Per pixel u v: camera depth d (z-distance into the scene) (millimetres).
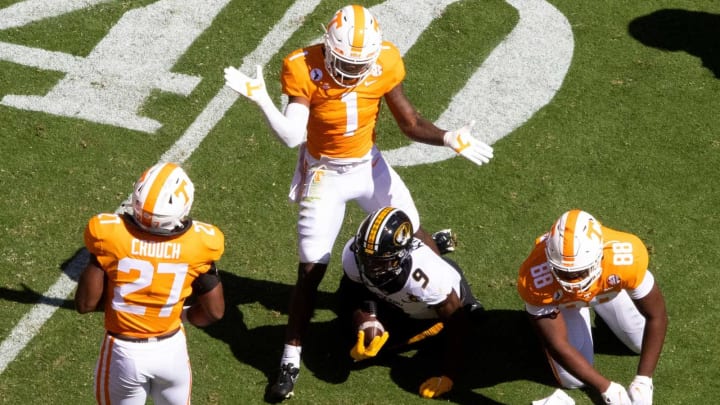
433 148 21984
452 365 17250
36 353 17734
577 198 20891
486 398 17406
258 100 15508
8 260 19250
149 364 14641
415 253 16625
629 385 17266
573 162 21641
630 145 22031
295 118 16141
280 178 21250
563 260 14984
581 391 17547
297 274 19078
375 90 16703
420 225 20156
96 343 17938
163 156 21547
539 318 15914
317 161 17328
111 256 14023
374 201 17922
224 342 18172
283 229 20266
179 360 14984
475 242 20016
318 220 17250
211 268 14641
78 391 17188
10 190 20562
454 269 17906
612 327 17688
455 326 16875
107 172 21094
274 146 21891
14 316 18281
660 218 20484
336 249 19984
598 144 22047
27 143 21578
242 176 21219
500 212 20625
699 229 20281
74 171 21062
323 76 16391
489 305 18906
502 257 19750
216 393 17281
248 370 17734
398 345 17906
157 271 14109
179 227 14211
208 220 20281
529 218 20500
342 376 17703
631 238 15789
